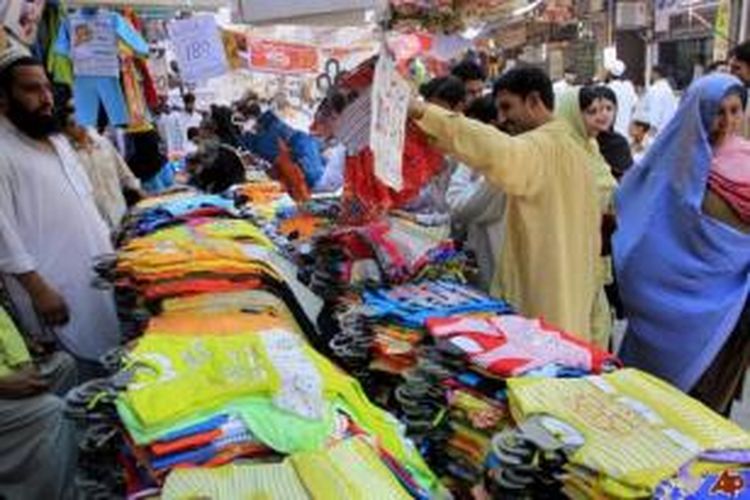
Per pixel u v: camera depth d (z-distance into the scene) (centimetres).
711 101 264
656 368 283
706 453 107
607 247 302
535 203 220
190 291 194
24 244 276
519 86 234
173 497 106
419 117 203
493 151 204
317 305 213
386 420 138
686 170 270
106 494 130
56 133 302
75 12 391
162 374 136
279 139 368
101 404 129
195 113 825
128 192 459
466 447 133
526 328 157
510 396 127
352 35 325
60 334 284
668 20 1155
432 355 148
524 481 108
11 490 232
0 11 288
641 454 107
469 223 254
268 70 427
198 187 496
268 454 122
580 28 1222
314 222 303
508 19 219
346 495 107
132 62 462
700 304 269
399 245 214
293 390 133
